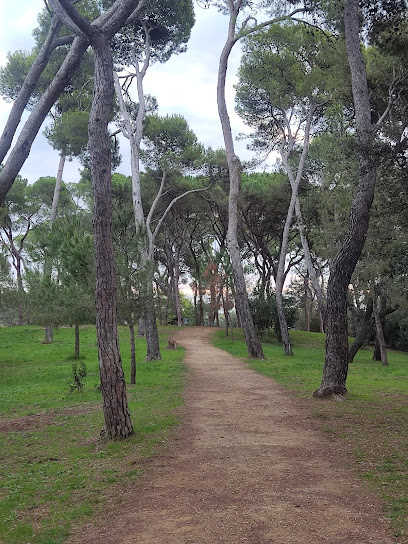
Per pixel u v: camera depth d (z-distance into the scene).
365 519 4.91
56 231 24.00
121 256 16.81
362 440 8.38
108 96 9.62
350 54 13.13
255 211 41.31
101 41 9.55
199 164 33.81
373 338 40.91
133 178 27.73
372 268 22.00
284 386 16.00
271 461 7.31
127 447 8.52
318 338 44.41
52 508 5.85
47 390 17.16
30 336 40.72
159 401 13.43
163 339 42.19
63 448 8.86
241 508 5.36
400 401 12.32
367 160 10.27
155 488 6.29
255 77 26.53
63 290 24.03
